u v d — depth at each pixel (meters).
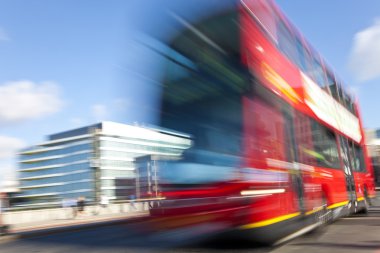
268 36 7.95
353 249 7.46
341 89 13.79
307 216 8.41
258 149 6.74
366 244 8.03
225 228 6.62
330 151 10.95
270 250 7.35
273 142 7.22
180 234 7.30
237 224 6.54
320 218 9.27
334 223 11.92
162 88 7.77
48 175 130.25
